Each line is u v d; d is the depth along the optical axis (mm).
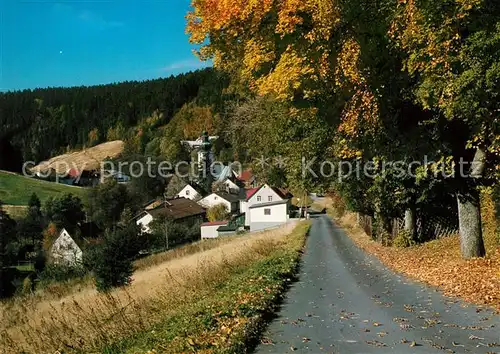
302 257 22562
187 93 196500
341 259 21516
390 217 27859
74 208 93750
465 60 9539
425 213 24766
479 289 10805
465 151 14477
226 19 11672
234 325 7859
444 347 6879
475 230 14688
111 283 23109
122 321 9414
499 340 7117
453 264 14492
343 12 10789
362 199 29922
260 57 12109
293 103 13562
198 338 7105
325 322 8719
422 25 9562
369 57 11633
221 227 79938
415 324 8312
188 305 10398
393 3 10750
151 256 42125
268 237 36406
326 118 14430
